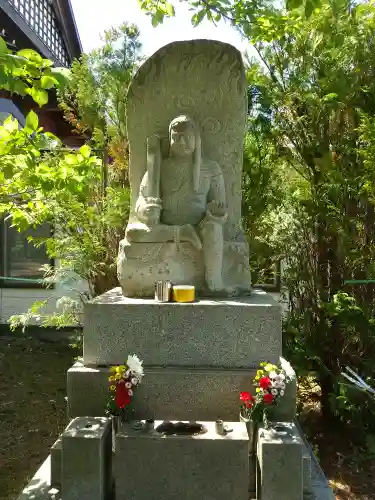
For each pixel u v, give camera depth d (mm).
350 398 4148
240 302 3189
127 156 5340
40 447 4273
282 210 4816
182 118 3398
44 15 7551
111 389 2852
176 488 2631
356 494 3518
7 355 6883
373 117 4168
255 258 5023
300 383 5426
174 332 3102
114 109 5492
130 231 3418
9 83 2924
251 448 2846
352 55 4496
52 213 4766
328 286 4734
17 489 3561
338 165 4582
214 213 3473
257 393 2873
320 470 3139
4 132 3568
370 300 4586
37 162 3980
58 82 3094
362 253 4523
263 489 2582
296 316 4852
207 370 3061
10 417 4922
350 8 4738
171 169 3512
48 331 7574
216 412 3020
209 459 2615
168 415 3031
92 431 2688
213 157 3627
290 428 2754
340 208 4500
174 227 3398
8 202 4262
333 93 4273
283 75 4777
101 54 5559
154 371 3037
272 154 4938
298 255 4887
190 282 3436
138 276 3406
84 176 3805
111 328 3119
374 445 4160
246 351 3092
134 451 2631
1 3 5609
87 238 5312
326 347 4660
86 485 2619
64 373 6227
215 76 3508
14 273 7559
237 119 3582
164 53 3500
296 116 4723
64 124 8055
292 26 4348
